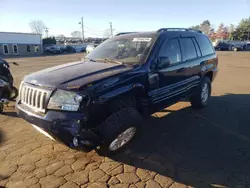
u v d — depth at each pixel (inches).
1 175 122.9
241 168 130.0
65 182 117.8
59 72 138.1
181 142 160.9
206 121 199.5
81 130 113.0
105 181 118.8
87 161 137.2
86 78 126.0
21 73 533.6
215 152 147.3
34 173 125.0
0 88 231.0
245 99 270.2
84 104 115.3
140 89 143.1
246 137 168.4
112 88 127.0
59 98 118.0
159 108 167.3
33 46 1866.4
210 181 119.1
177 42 183.5
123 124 123.9
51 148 151.8
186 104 249.3
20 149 150.4
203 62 217.0
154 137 168.2
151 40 165.6
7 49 1700.3
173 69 171.0
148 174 125.0
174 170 128.6
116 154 138.9
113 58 163.9
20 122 197.6
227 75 456.1
